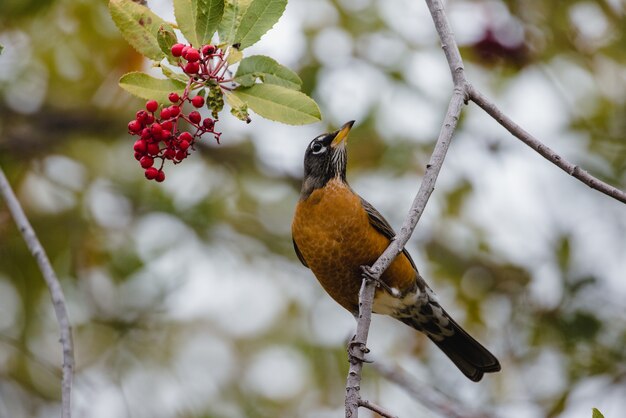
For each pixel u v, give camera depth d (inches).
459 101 235.0
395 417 216.7
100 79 518.6
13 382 476.7
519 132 231.0
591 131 492.7
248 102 211.2
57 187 527.8
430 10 248.7
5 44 482.0
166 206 508.7
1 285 491.8
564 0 461.1
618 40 469.4
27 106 538.3
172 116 214.4
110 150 546.0
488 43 462.0
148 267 460.4
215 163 558.3
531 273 495.8
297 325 532.7
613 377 430.0
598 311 446.9
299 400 507.8
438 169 230.2
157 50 212.5
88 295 473.1
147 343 481.4
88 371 471.2
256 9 209.5
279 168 557.3
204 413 476.1
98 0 471.8
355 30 482.3
